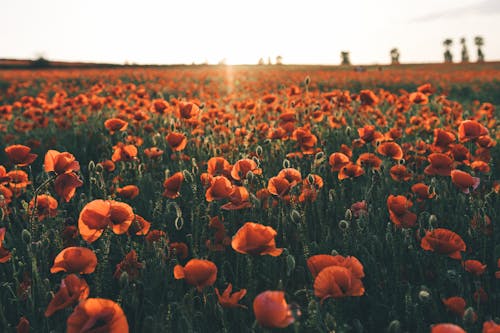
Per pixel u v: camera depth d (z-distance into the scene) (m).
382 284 2.13
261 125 5.10
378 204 2.99
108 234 1.99
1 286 2.21
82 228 1.81
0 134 7.02
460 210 2.75
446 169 2.70
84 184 3.89
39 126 6.67
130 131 5.79
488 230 2.48
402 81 25.38
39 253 2.22
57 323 1.83
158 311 1.83
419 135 5.53
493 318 1.95
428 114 6.82
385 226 2.73
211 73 36.97
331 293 1.41
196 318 1.80
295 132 3.72
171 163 4.32
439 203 2.96
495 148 4.59
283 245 2.45
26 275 2.12
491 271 2.31
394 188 3.28
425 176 3.49
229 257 2.43
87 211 1.82
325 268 1.42
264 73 34.94
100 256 2.12
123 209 1.88
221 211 2.73
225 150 4.33
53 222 2.51
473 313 1.58
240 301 1.96
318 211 2.68
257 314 1.27
